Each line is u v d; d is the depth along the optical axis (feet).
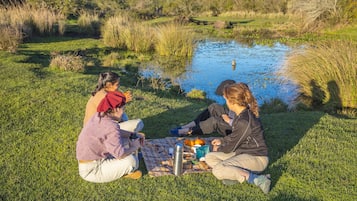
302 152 18.56
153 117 23.45
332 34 84.53
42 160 17.44
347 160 17.84
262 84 38.78
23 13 65.16
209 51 61.11
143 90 33.65
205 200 14.25
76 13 95.61
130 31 59.72
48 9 84.79
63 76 33.60
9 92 26.40
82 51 52.65
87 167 14.44
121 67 44.91
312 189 15.28
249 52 60.54
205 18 130.62
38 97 25.84
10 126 21.20
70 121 21.94
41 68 36.78
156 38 59.36
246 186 15.34
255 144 15.07
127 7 141.49
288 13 135.95
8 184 15.44
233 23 110.83
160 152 17.93
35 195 14.74
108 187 15.08
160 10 151.74
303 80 35.14
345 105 31.30
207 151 17.33
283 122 23.32
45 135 20.06
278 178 16.03
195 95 33.47
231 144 15.26
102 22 76.13
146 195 14.53
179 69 45.65
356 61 32.07
